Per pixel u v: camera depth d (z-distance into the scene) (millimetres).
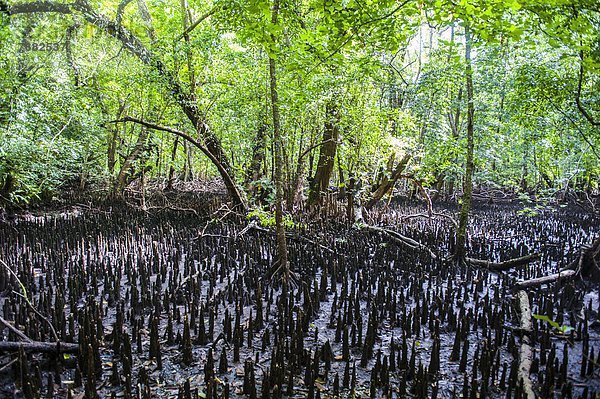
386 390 4145
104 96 16125
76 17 13422
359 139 12711
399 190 24719
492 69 14492
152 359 4730
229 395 4129
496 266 8859
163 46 12016
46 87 11328
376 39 6031
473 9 4910
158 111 14891
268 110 12320
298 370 4535
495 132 17734
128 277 7539
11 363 4000
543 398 4027
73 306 5836
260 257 8922
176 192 20453
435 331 5375
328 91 10773
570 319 5574
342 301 6570
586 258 7500
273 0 6824
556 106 9773
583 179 21359
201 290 7262
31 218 13320
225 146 15453
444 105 17000
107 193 17641
